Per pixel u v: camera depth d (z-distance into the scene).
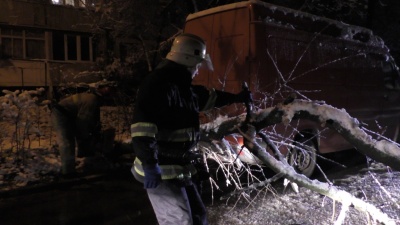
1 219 4.76
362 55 7.41
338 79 6.85
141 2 13.83
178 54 2.72
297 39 6.11
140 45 16.09
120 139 9.23
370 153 3.43
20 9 18.22
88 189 6.00
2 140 7.65
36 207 5.19
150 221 4.68
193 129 2.78
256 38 5.58
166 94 2.58
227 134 3.67
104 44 18.62
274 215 4.61
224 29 5.96
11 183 6.03
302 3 14.20
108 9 13.77
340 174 6.81
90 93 6.45
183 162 2.74
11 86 17.98
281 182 6.12
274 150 3.72
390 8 17.98
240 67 5.70
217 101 3.26
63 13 19.39
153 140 2.50
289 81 5.94
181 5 14.29
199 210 2.87
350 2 14.19
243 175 6.54
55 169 6.63
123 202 5.39
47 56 19.27
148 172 2.48
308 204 5.00
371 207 3.48
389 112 8.17
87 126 6.37
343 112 3.45
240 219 4.51
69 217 4.82
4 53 18.09
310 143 6.49
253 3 5.65
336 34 6.90
